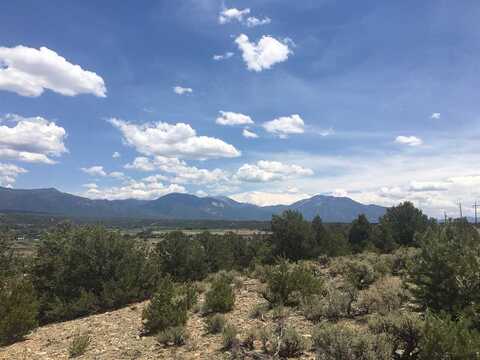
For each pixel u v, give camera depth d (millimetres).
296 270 15891
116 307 18953
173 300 14500
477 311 8805
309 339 9656
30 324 14523
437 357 6609
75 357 11188
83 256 19859
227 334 10398
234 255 34625
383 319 8922
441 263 9930
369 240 36375
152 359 10148
